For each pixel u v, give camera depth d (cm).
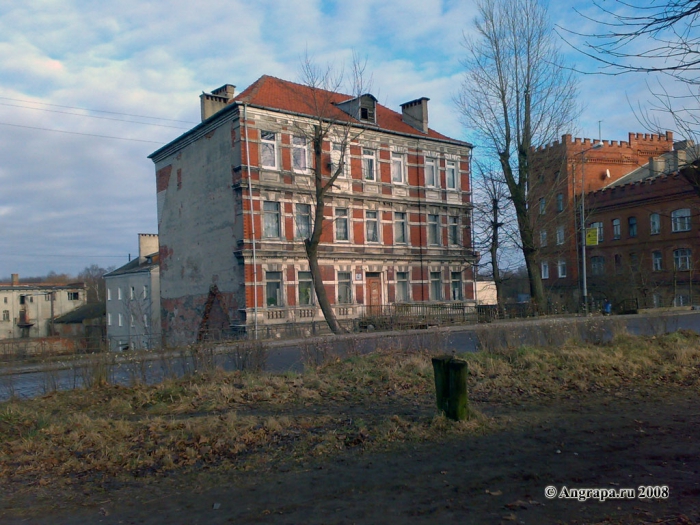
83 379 1311
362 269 3556
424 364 1345
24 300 7638
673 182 4584
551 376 1221
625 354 1436
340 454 725
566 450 710
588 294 4812
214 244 3341
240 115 3097
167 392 1191
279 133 3231
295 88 3528
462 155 4122
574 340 1650
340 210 3497
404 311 3447
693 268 4466
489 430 810
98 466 718
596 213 5278
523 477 612
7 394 1295
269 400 1092
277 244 3188
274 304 3195
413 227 3828
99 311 6384
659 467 634
